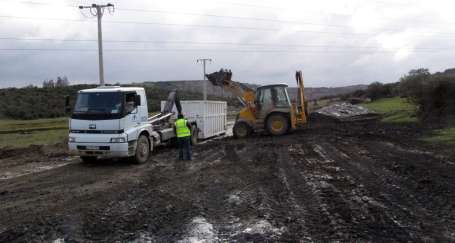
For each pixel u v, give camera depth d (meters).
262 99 23.86
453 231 6.96
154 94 66.00
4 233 7.52
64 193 10.66
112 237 7.18
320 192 9.77
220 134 27.25
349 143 19.16
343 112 36.12
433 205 8.48
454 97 25.28
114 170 14.05
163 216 8.29
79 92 14.95
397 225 7.31
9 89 83.44
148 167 14.41
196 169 13.52
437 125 23.88
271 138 22.48
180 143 15.81
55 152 19.75
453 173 11.46
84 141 14.48
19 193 10.86
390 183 10.52
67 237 7.24
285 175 11.99
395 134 22.19
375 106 43.44
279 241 6.72
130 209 8.88
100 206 9.21
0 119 65.81
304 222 7.62
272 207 8.67
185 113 22.81
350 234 6.92
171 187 10.91
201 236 7.08
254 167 13.52
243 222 7.75
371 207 8.42
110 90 14.66
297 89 24.80
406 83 30.11
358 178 11.23
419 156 14.55
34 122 56.91
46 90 84.62
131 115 14.79
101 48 37.97
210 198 9.63
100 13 37.91
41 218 8.39
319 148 17.73
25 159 18.05
